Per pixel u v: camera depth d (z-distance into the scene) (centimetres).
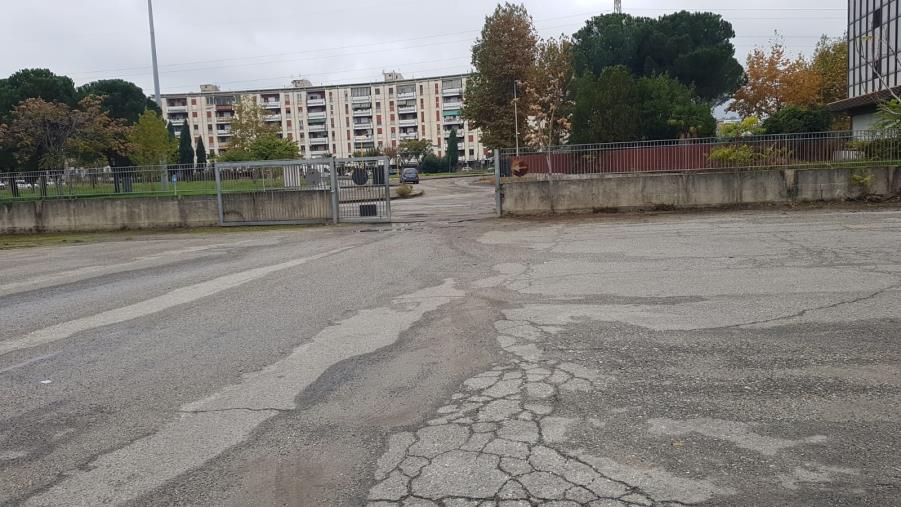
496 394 481
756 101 4738
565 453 381
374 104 12288
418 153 10194
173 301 888
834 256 1015
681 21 5194
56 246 1794
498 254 1222
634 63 5209
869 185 1741
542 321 692
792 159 1798
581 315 711
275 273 1103
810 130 3012
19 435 440
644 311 717
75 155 3488
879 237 1186
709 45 5019
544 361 554
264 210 2109
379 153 10056
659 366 530
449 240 1483
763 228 1391
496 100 4994
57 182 2228
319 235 1759
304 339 661
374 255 1291
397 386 510
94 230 2200
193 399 498
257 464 384
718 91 5134
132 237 1980
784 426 409
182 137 7556
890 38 3142
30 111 3266
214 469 380
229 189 2125
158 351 637
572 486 343
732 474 351
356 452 395
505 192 1933
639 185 1858
